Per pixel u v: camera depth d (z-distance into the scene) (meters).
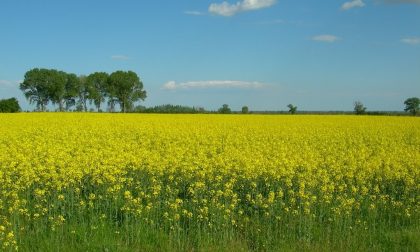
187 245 9.47
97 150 18.20
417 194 13.23
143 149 18.89
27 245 9.25
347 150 20.03
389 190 14.08
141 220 10.39
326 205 11.64
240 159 15.67
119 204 11.73
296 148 20.61
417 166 15.52
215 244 9.62
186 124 33.34
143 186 13.84
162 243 9.58
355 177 14.73
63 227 10.18
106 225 10.42
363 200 12.46
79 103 85.88
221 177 13.26
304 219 10.52
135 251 9.16
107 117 40.44
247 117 45.06
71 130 27.08
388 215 11.69
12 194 11.40
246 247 9.59
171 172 14.33
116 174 13.86
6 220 10.16
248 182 13.92
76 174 13.12
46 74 81.31
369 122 38.38
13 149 17.80
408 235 10.04
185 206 11.70
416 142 24.52
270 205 11.25
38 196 11.55
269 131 28.64
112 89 84.62
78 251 9.08
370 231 10.39
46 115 42.59
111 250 9.15
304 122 37.81
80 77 85.19
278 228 10.51
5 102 65.62
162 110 70.88
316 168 15.25
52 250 9.01
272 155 17.81
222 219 10.55
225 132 27.50
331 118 44.31
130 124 32.38
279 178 14.01
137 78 85.62
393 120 41.25
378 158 17.17
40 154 16.91
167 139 23.38
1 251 8.70
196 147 20.33
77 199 12.09
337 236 10.01
